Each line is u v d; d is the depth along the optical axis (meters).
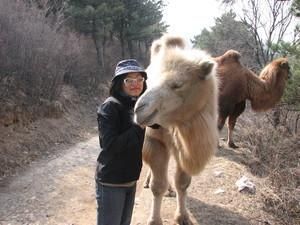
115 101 3.09
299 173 5.62
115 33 27.08
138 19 25.80
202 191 5.46
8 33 9.55
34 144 8.54
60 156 8.35
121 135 3.07
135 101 3.21
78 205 5.75
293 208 5.06
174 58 3.43
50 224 5.09
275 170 5.75
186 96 3.37
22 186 6.38
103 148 3.12
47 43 11.16
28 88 10.07
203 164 3.81
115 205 3.29
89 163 7.99
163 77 3.34
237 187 5.55
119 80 3.13
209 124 3.68
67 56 13.42
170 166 6.66
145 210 4.96
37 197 5.95
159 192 4.24
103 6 19.69
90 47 20.52
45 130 9.47
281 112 8.10
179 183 4.34
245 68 7.40
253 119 8.76
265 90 7.29
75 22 19.64
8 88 9.37
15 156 7.64
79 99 14.01
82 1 19.97
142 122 3.09
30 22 10.73
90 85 15.91
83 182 6.79
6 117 8.62
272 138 7.14
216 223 4.59
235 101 7.28
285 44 6.99
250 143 7.62
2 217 5.22
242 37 15.59
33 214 5.35
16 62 9.74
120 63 3.15
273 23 11.89
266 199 5.20
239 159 6.89
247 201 5.16
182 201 4.46
